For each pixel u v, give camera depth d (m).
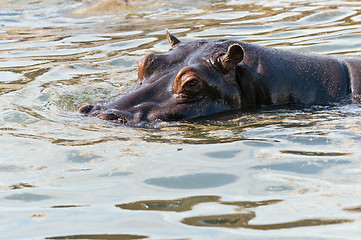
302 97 19.61
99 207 12.05
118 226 11.18
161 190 12.85
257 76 19.14
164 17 38.44
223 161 14.49
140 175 13.70
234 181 13.24
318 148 15.24
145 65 18.94
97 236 10.79
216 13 38.69
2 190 13.04
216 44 19.39
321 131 16.70
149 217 11.52
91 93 21.84
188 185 13.09
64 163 14.55
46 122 17.95
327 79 20.00
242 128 17.22
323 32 31.34
